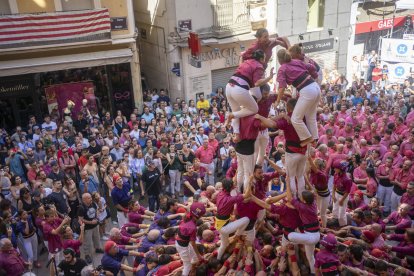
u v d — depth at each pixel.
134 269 8.41
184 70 20.03
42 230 10.01
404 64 22.14
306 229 6.44
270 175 7.25
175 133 15.08
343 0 22.48
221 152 14.38
